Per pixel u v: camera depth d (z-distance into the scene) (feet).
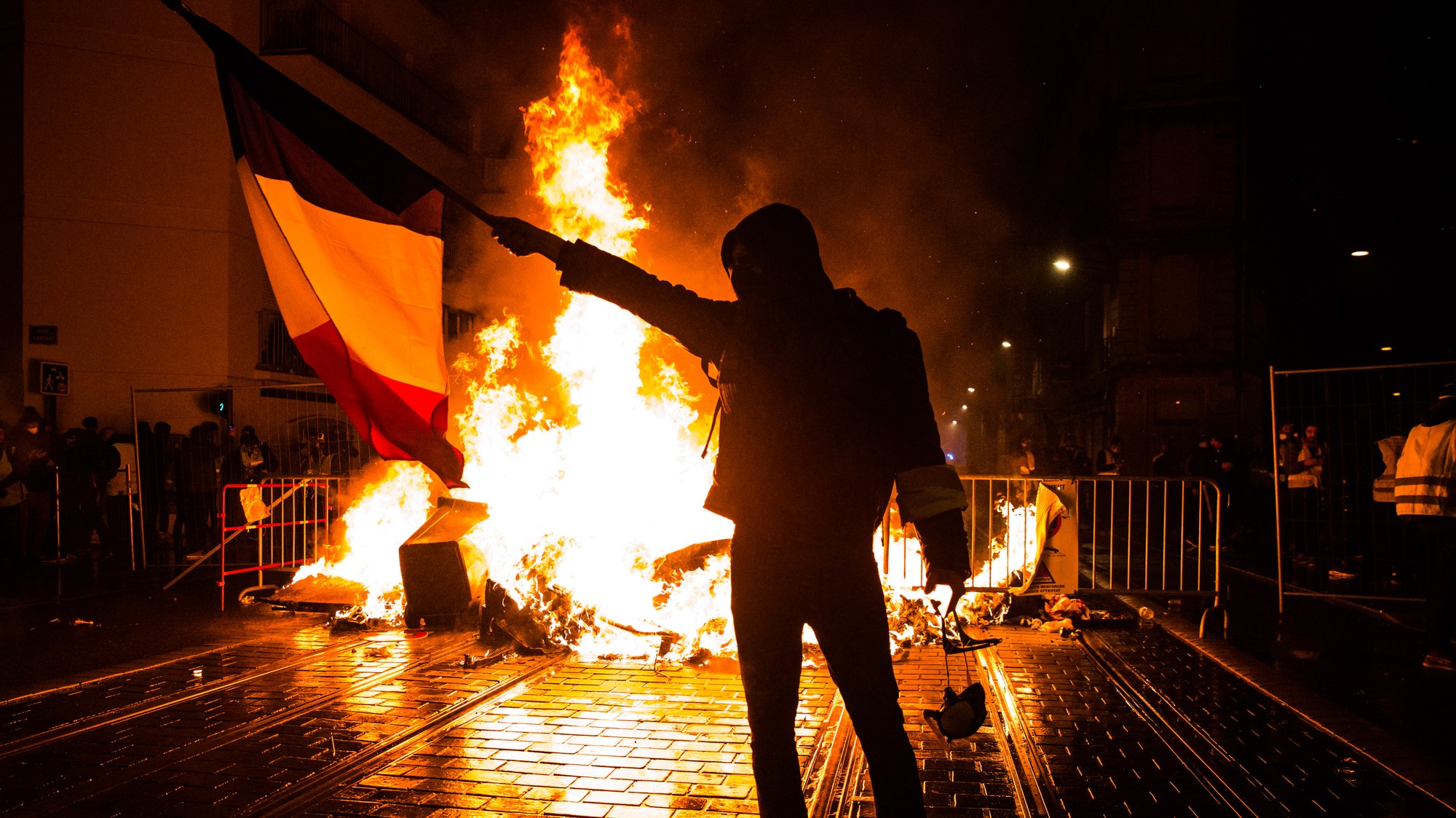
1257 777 13.46
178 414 57.00
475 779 13.20
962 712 7.42
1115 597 31.91
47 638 24.26
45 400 54.60
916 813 7.06
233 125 11.15
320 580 29.43
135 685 18.61
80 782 13.12
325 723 15.98
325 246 11.73
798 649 7.31
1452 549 21.22
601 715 16.55
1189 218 87.56
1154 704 17.35
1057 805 12.34
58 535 42.04
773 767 7.14
